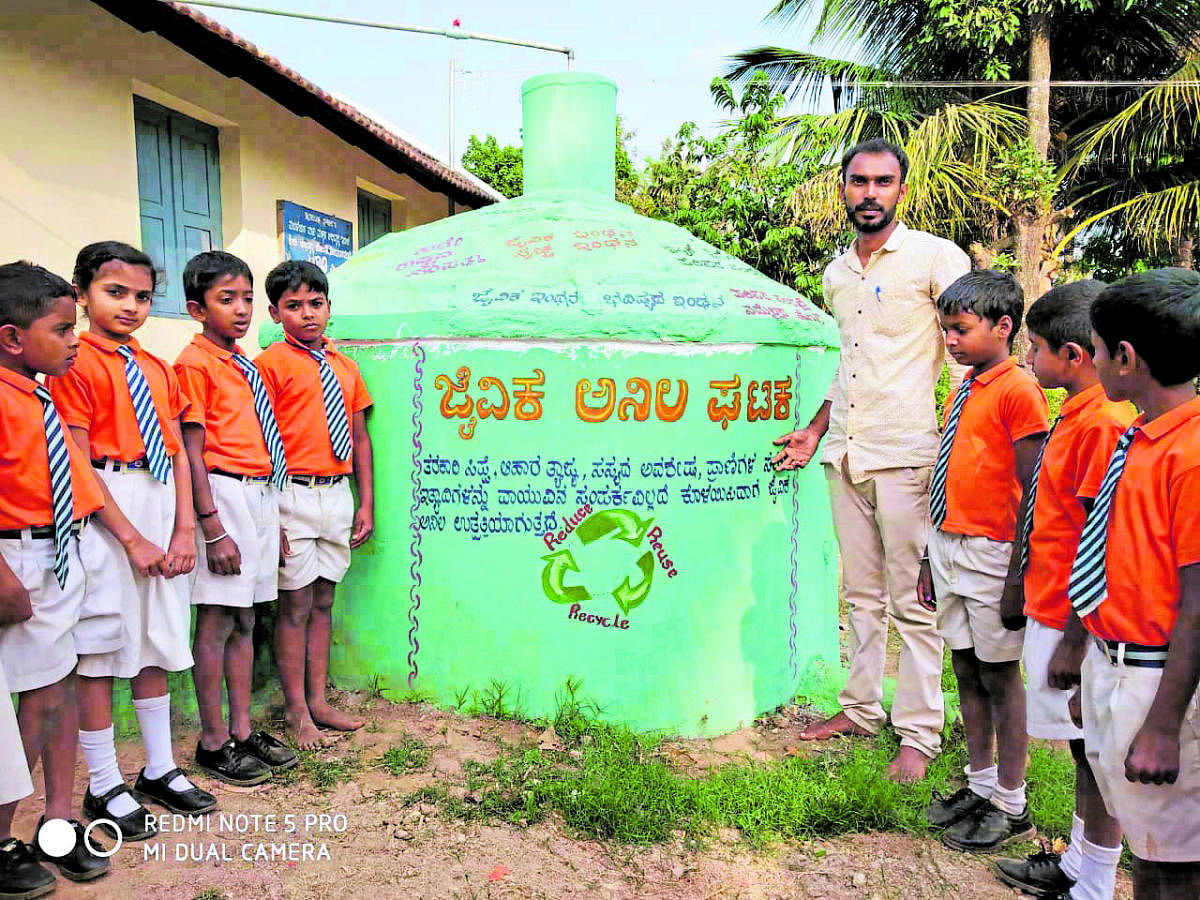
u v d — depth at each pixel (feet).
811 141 42.63
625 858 9.34
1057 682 8.19
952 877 9.27
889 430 11.62
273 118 25.45
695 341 12.26
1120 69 44.98
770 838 9.85
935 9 41.57
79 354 8.91
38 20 16.98
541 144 15.97
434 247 13.91
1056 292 8.63
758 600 13.17
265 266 25.18
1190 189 40.37
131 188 19.66
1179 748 6.42
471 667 12.43
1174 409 6.60
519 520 12.19
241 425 10.46
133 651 9.19
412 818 9.80
